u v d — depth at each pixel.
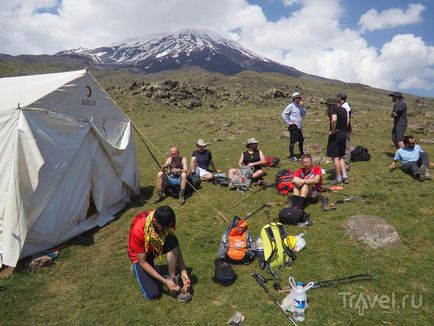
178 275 5.69
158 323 4.86
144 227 5.29
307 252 6.38
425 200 8.14
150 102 35.50
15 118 6.77
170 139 19.66
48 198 7.03
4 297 5.49
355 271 5.73
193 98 39.19
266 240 6.12
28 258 6.72
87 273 6.21
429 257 5.98
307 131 18.56
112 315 5.07
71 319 5.02
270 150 14.91
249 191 9.82
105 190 8.74
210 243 7.07
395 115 11.23
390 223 7.18
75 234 7.68
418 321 4.62
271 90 45.06
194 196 9.75
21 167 6.58
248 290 5.44
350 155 11.82
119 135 9.67
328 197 8.78
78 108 8.22
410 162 10.14
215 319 4.88
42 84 8.08
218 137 18.98
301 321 4.72
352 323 4.65
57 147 7.33
